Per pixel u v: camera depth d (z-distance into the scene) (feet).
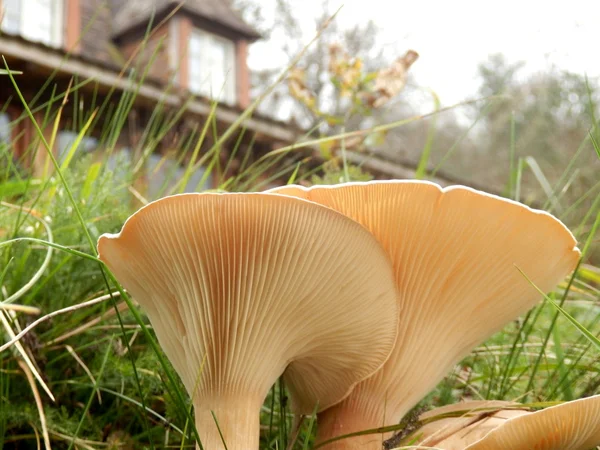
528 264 0.72
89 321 1.01
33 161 1.10
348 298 0.68
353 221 0.61
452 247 0.69
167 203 0.59
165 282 0.67
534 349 1.19
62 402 0.94
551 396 0.93
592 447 0.71
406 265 0.72
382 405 0.78
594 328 1.28
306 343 0.72
